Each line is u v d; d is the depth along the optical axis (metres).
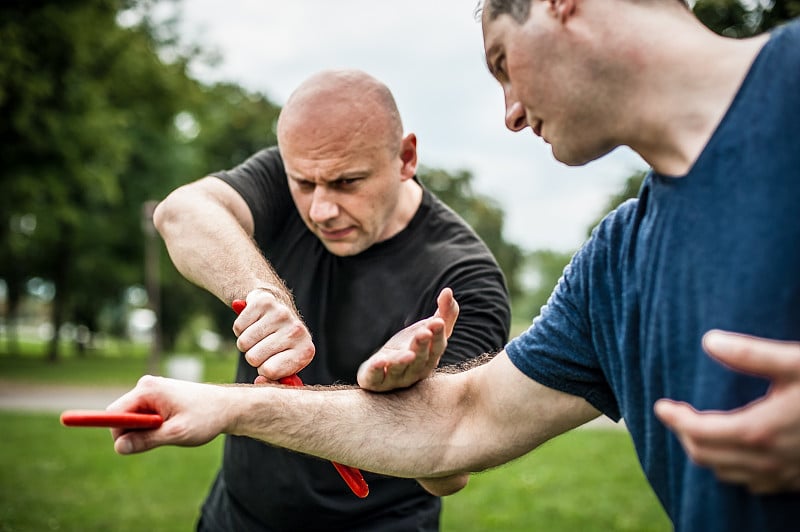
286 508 2.13
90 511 5.46
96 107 14.15
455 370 1.71
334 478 2.10
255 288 1.87
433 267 2.16
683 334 1.10
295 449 1.44
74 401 12.86
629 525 5.25
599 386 1.39
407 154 2.08
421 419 1.53
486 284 2.15
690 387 1.10
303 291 2.22
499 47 1.22
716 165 1.06
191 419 1.23
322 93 1.90
